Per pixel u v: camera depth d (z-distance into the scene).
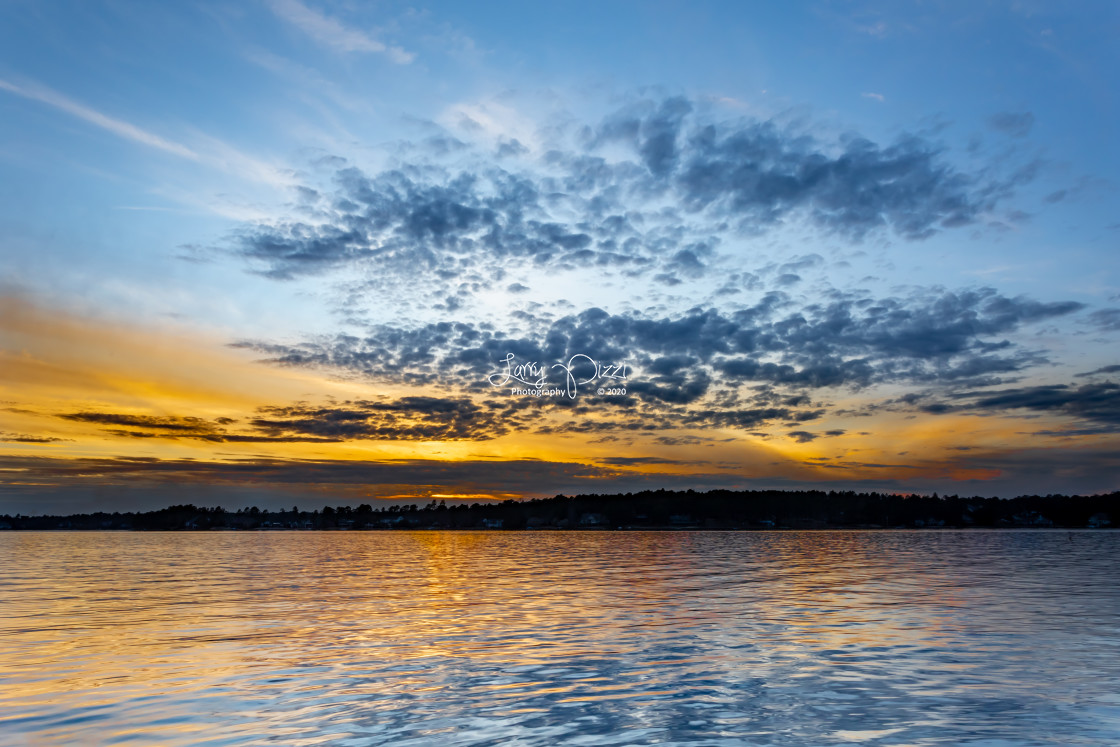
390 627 23.67
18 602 31.89
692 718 12.66
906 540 134.12
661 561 66.38
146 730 12.07
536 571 53.31
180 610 28.67
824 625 23.69
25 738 11.70
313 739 11.59
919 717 12.70
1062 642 20.28
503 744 11.33
